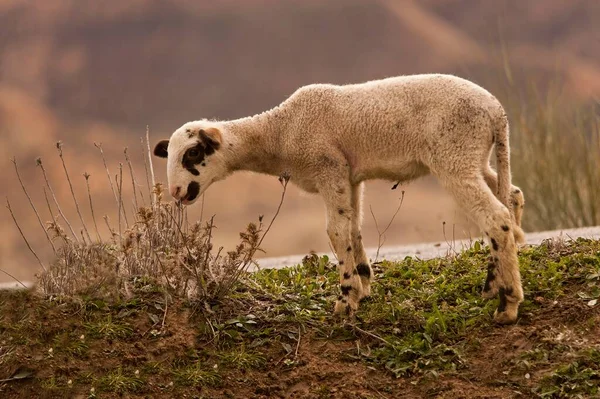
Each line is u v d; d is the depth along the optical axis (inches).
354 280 1200.2
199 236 1278.3
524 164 2423.7
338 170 1203.2
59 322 1187.3
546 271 1218.0
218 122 1290.6
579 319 1101.7
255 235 1237.7
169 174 1272.1
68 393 1094.4
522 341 1087.0
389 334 1151.6
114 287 1228.5
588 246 1309.1
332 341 1152.2
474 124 1127.6
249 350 1148.5
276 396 1085.8
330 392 1074.1
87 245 1317.7
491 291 1181.7
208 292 1232.8
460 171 1126.4
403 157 1177.4
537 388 1015.6
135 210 1359.5
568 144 2406.5
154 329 1176.8
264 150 1264.8
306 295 1267.2
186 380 1108.5
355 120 1191.6
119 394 1091.3
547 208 2361.0
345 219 1203.2
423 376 1070.4
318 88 1234.6
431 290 1242.6
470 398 1028.5
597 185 2293.3
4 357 1141.7
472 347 1097.4
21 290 1261.1
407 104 1165.1
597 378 1007.6
